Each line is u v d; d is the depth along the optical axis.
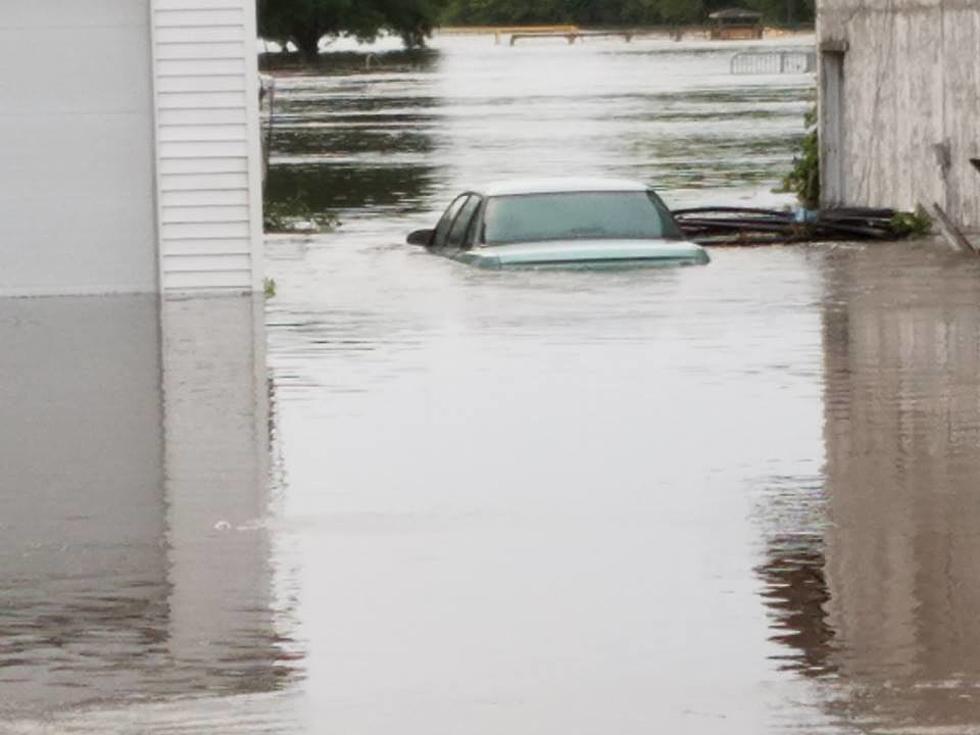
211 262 33.06
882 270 35.16
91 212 33.00
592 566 16.11
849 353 26.19
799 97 115.94
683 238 35.28
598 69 173.88
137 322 30.20
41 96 32.84
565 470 19.52
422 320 29.70
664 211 35.44
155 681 13.59
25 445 21.33
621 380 24.45
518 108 107.50
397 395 23.72
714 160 66.38
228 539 17.22
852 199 46.12
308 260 38.31
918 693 13.13
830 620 14.60
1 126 32.81
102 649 14.28
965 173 40.78
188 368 26.05
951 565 15.98
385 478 19.34
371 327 29.14
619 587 15.52
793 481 18.94
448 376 24.95
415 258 37.72
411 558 16.45
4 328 29.81
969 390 23.45
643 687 13.35
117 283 33.09
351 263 37.41
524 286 32.69
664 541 16.88
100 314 31.05
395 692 13.32
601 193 35.41
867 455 20.00
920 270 35.12
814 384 23.98
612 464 19.73
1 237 32.91
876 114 44.72
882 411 22.27
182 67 32.62
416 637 14.41
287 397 23.80
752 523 17.39
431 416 22.38
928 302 31.00
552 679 13.52
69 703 13.20
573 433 21.27
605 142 76.94
